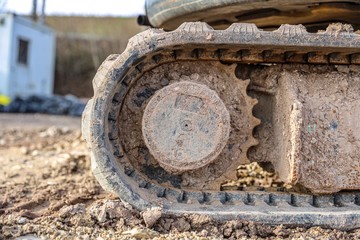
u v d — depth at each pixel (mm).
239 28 4277
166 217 4383
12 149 9883
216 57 4598
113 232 4301
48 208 4980
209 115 4504
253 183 5984
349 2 4742
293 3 4742
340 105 4602
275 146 4742
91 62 40969
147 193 4512
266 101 4832
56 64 40344
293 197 4617
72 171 6871
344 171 4531
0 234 4305
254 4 4793
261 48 4438
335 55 4617
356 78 4680
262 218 4348
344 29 4336
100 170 4359
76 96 40031
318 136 4531
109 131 4500
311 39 4285
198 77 4656
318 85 4668
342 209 4504
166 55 4570
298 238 4180
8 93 26359
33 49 28797
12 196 5504
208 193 4602
